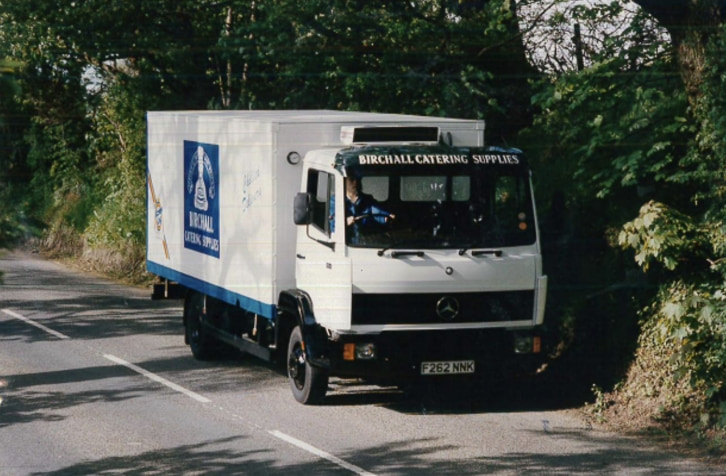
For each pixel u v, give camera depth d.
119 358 15.52
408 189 11.01
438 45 17.86
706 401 10.21
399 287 10.89
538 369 12.59
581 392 11.76
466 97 17.25
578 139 13.82
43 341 17.33
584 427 10.47
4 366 14.84
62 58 26.25
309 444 9.76
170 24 24.81
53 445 9.82
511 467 8.73
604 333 12.08
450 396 12.22
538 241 11.34
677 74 13.14
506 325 11.20
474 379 11.16
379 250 10.86
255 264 12.47
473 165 11.17
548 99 13.48
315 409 11.57
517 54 17.36
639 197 12.73
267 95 22.45
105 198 32.41
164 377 13.85
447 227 11.06
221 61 24.58
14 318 20.34
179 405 11.88
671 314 10.19
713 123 11.22
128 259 28.98
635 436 10.03
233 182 13.14
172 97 27.34
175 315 20.84
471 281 11.03
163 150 16.12
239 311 13.78
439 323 10.98
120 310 21.62
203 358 15.21
